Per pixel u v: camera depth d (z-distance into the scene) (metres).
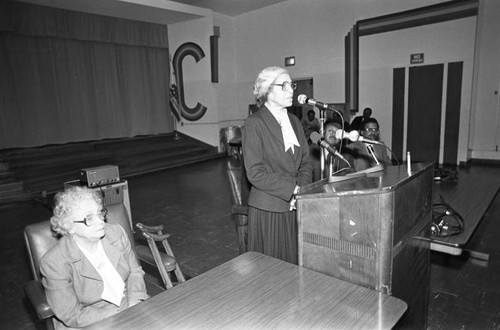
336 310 1.07
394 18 7.11
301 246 1.38
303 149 1.98
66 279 1.40
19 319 2.36
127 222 1.97
